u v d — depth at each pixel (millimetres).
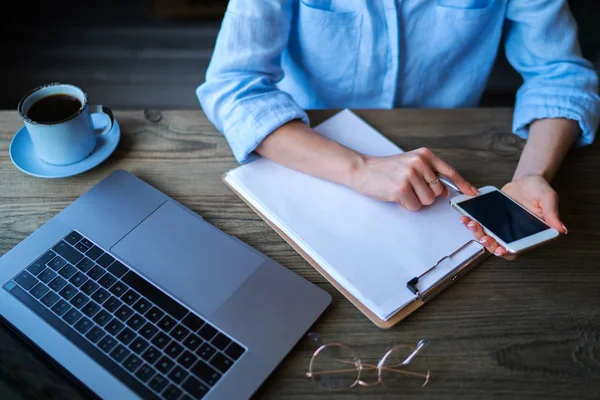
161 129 951
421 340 680
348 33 1049
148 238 772
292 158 866
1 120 956
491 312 712
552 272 755
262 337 668
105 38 2402
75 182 862
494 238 735
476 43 1105
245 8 942
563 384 647
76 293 711
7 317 692
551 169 874
